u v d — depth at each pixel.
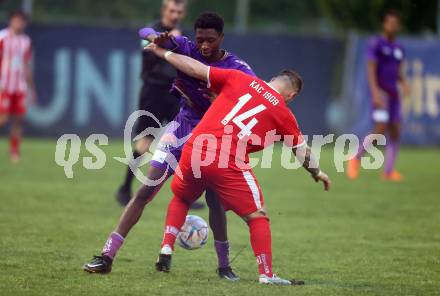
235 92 18.17
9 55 44.34
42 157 45.69
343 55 56.50
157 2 74.06
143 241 23.45
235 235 25.11
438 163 48.47
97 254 21.30
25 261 20.17
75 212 28.28
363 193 35.53
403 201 33.34
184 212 19.19
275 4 81.31
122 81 55.16
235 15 75.94
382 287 18.42
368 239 24.92
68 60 55.34
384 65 40.72
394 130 41.03
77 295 16.84
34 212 27.98
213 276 19.20
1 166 41.19
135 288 17.61
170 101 29.05
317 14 82.50
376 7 66.94
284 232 25.83
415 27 67.50
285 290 17.72
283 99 18.42
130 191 29.50
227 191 17.95
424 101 56.84
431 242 24.61
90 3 72.56
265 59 56.09
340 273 19.98
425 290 18.20
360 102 55.84
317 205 31.78
